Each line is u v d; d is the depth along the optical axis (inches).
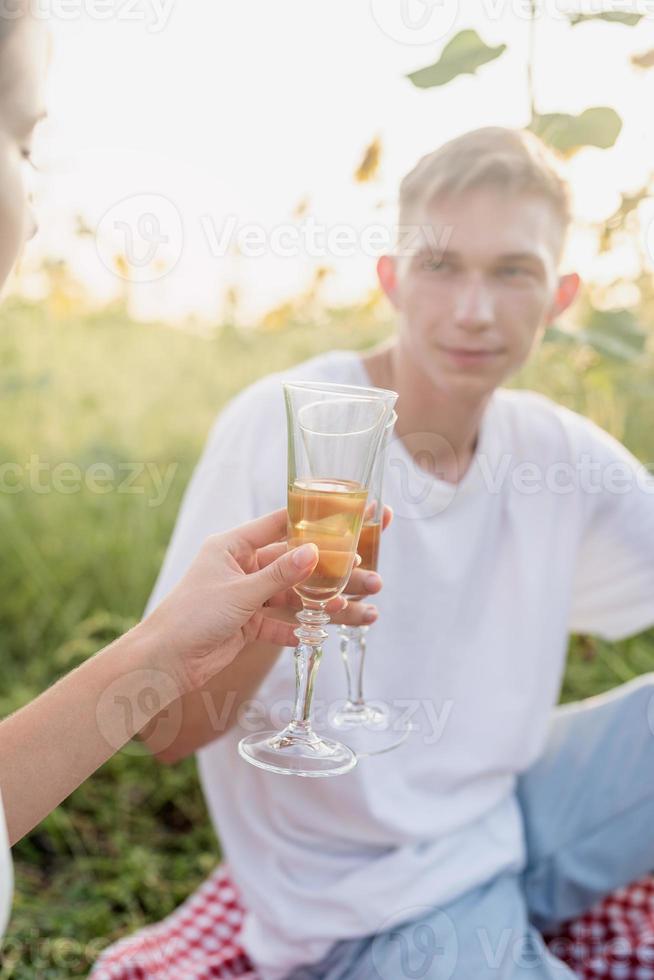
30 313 126.3
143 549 118.6
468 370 67.2
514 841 72.6
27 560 120.6
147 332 128.6
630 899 77.2
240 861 69.7
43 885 89.7
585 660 111.0
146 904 86.7
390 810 67.5
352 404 46.1
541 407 76.1
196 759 103.7
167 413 130.2
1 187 38.0
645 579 77.8
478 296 66.1
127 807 99.0
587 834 74.9
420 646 70.1
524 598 72.2
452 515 70.5
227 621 48.4
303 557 46.5
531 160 66.6
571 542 74.0
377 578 55.5
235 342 125.4
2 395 127.7
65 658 111.0
